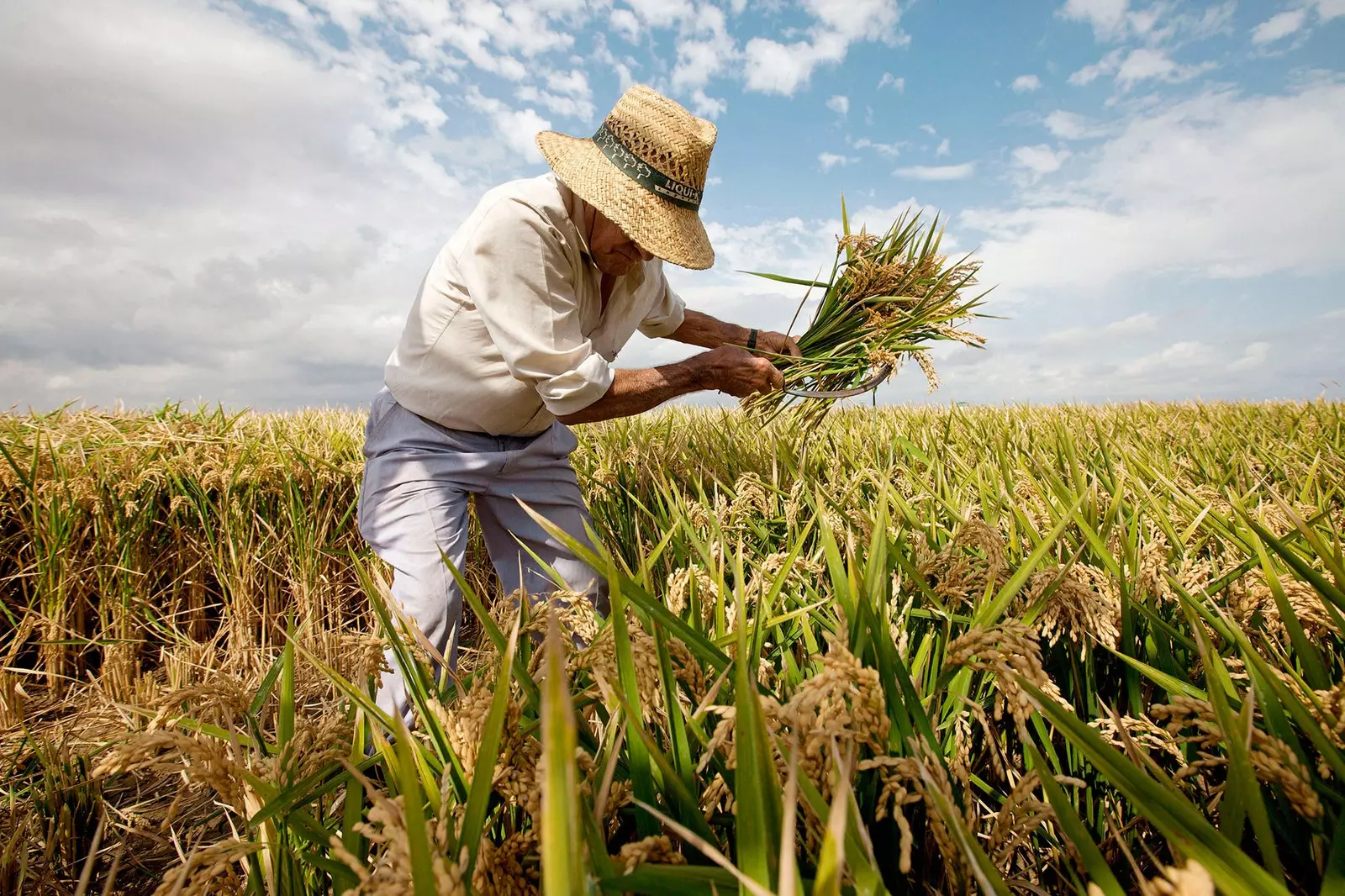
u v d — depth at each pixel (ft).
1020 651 2.90
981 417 21.03
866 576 4.09
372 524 8.36
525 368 7.50
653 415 23.97
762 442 15.25
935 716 3.88
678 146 7.36
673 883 2.15
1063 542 6.03
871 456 13.21
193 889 2.67
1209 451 12.18
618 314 9.22
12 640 12.63
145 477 13.17
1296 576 4.48
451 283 7.91
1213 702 2.81
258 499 13.87
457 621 8.24
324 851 3.39
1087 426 17.61
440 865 2.04
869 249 11.21
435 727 3.46
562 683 1.33
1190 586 4.76
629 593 3.34
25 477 12.41
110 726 9.64
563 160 7.66
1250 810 2.48
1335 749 2.73
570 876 1.32
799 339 11.59
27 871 6.77
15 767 8.48
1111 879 2.25
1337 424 13.93
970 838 2.31
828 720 2.60
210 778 3.11
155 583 13.39
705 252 8.08
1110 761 2.34
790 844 1.34
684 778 3.09
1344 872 2.31
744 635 2.16
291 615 13.70
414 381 8.17
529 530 8.86
